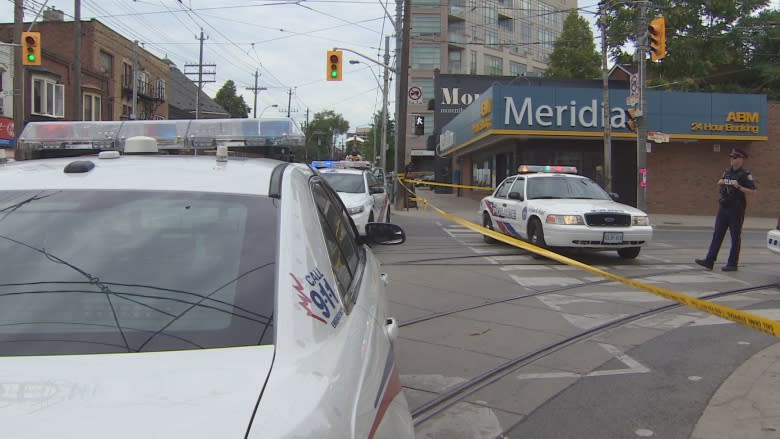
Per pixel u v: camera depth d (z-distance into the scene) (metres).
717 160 26.59
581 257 11.62
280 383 1.61
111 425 1.40
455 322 6.70
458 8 62.72
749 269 10.22
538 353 5.60
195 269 2.09
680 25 35.66
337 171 13.02
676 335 6.16
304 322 1.91
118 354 1.75
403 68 25.64
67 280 2.05
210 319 1.90
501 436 3.89
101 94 35.44
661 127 25.31
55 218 2.30
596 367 5.21
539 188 12.02
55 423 1.39
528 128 24.30
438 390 4.66
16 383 1.57
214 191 2.46
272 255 2.15
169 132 7.91
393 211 25.34
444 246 13.26
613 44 36.19
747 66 38.34
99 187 2.48
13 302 1.96
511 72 68.94
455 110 41.62
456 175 38.78
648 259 11.43
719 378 4.89
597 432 3.95
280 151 8.07
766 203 26.56
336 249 2.81
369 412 1.82
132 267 2.10
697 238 16.14
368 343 2.21
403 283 8.89
